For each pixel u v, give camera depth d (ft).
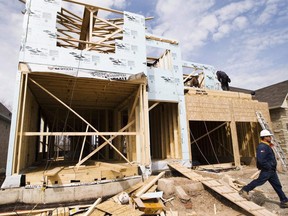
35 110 30.25
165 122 33.06
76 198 17.43
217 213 15.46
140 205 15.25
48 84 23.99
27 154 24.99
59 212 15.21
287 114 41.01
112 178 19.80
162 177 22.16
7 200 16.28
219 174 22.47
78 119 46.88
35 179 17.07
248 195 16.08
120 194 17.67
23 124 19.44
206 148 42.32
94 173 18.84
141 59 25.55
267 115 35.40
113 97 31.30
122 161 31.09
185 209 16.12
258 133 34.76
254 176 24.98
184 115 28.81
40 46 20.49
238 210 15.55
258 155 16.19
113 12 25.55
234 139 31.19
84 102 33.99
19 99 18.79
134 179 21.43
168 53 30.83
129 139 30.91
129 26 25.91
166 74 29.17
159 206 15.51
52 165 27.35
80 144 51.90
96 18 24.76
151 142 37.99
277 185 15.65
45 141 42.91
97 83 24.41
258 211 13.96
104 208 15.33
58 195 16.94
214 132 40.68
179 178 21.17
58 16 25.95
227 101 32.19
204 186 19.01
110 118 42.24
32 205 16.33
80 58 22.00
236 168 29.53
